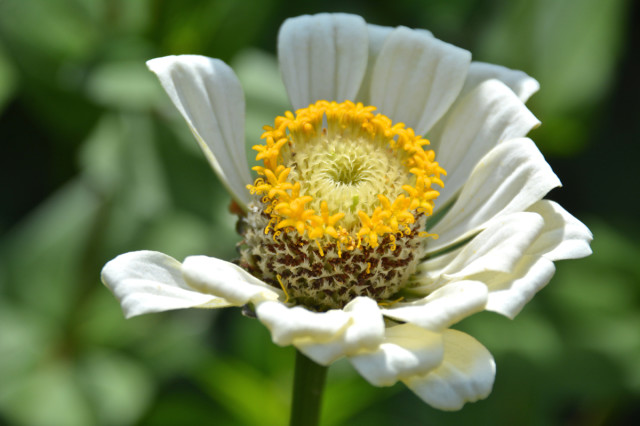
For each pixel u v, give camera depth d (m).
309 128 0.24
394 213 0.23
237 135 0.24
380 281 0.23
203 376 0.28
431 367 0.22
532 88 0.25
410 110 0.25
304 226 0.23
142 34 0.29
